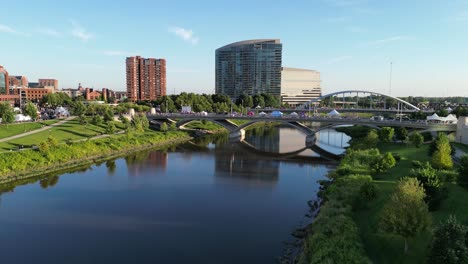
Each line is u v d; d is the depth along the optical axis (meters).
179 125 140.25
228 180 68.62
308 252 33.31
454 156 65.75
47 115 135.75
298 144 118.50
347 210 39.28
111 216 48.94
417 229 29.11
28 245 39.88
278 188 63.00
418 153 70.19
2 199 55.84
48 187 62.62
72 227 45.06
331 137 136.50
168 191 60.91
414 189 32.47
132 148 100.12
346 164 60.94
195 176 71.62
